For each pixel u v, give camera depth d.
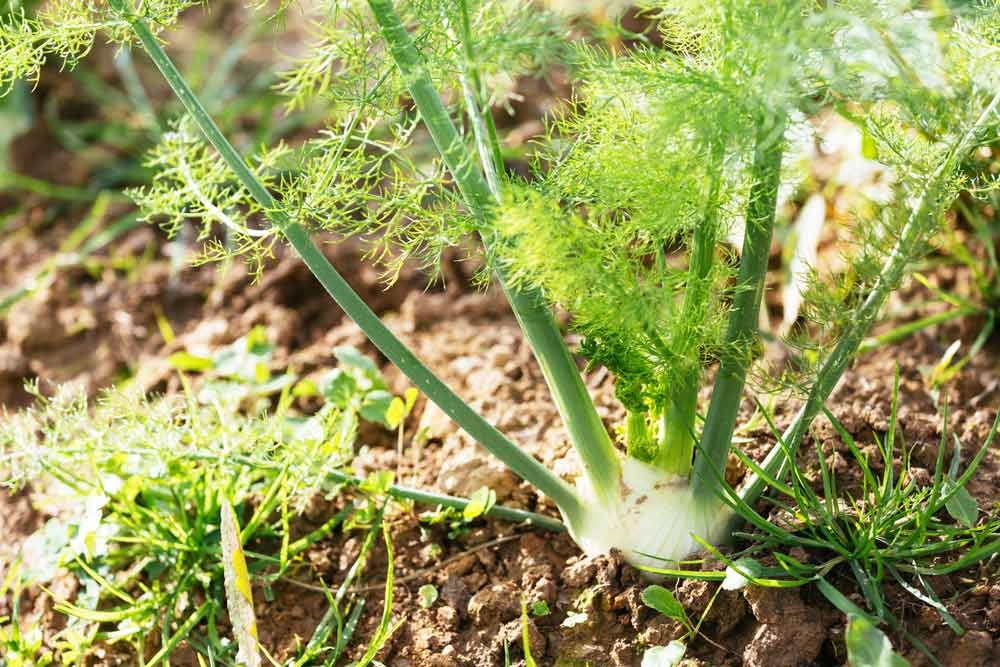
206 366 1.45
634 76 1.13
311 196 1.18
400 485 1.35
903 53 1.19
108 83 1.84
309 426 1.34
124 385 1.51
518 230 1.12
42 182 1.73
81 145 1.76
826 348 1.22
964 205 1.41
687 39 1.18
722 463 1.22
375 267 1.55
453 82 1.23
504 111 1.63
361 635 1.27
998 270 1.40
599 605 1.24
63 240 1.67
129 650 1.29
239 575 1.19
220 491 1.30
